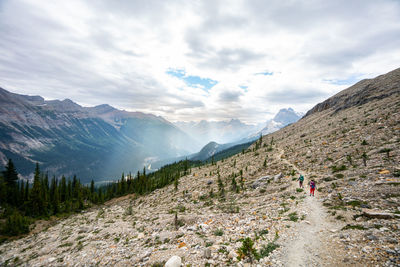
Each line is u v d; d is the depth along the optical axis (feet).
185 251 45.88
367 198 56.18
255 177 149.07
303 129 305.12
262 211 70.49
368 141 117.60
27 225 166.09
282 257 34.96
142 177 355.36
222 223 64.59
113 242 72.28
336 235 40.32
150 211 143.33
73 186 364.99
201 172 274.98
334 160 116.16
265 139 402.52
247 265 33.78
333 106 371.15
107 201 309.01
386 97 220.02
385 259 28.53
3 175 277.03
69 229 130.21
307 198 73.92
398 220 38.88
